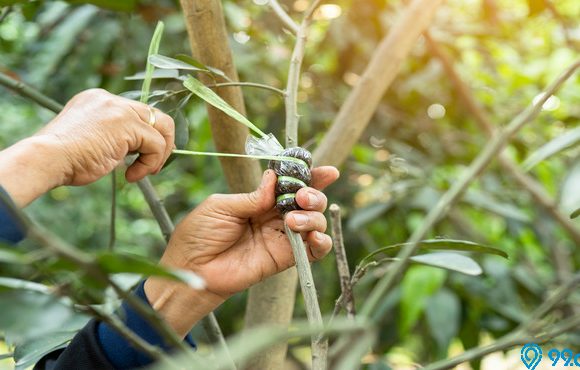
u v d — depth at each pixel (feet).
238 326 6.84
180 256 2.82
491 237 6.07
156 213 3.15
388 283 2.55
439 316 4.84
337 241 2.64
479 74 6.86
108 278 1.58
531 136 6.36
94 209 9.35
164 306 2.79
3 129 7.96
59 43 5.09
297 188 2.59
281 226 2.86
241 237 2.88
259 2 5.87
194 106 5.02
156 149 2.67
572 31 6.53
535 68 6.79
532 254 6.67
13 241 2.24
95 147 2.52
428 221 2.84
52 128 2.53
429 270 4.89
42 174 2.42
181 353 1.82
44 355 2.95
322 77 6.71
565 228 4.81
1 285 1.62
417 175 5.57
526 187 4.93
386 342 5.57
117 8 3.09
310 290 2.39
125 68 5.28
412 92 6.45
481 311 5.13
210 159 6.72
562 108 6.53
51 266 1.62
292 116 2.78
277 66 6.29
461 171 6.35
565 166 5.94
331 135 3.61
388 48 3.59
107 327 2.70
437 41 5.77
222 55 3.06
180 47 5.32
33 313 1.61
